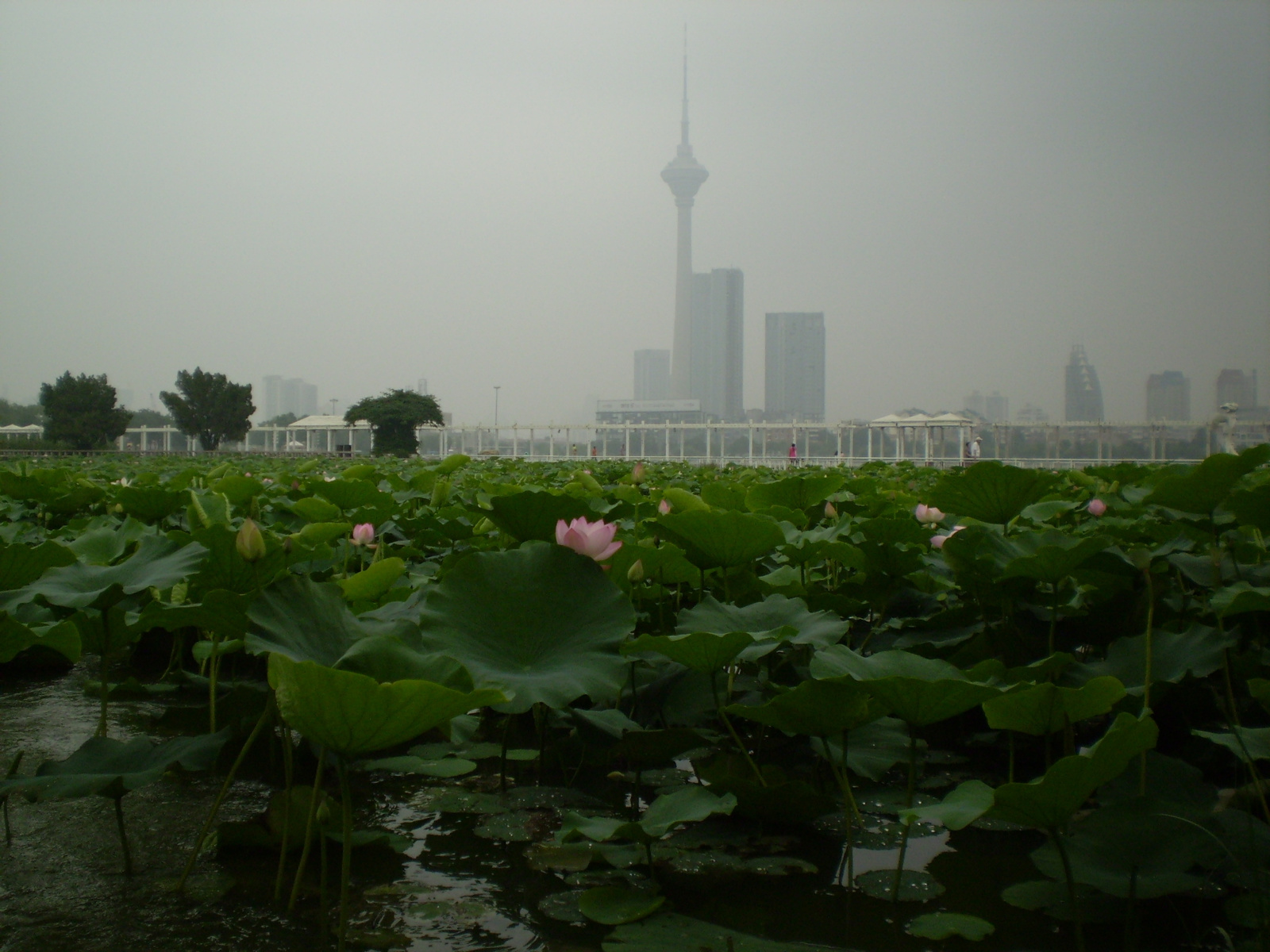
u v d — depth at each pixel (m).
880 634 4.04
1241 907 2.14
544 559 2.74
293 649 2.17
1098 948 2.06
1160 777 2.57
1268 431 45.69
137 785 2.27
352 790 3.11
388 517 5.71
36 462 25.53
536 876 2.43
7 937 2.05
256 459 30.78
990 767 3.31
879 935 2.11
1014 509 4.35
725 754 3.11
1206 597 4.07
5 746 3.49
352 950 2.01
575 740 3.44
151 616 2.49
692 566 3.72
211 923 2.13
